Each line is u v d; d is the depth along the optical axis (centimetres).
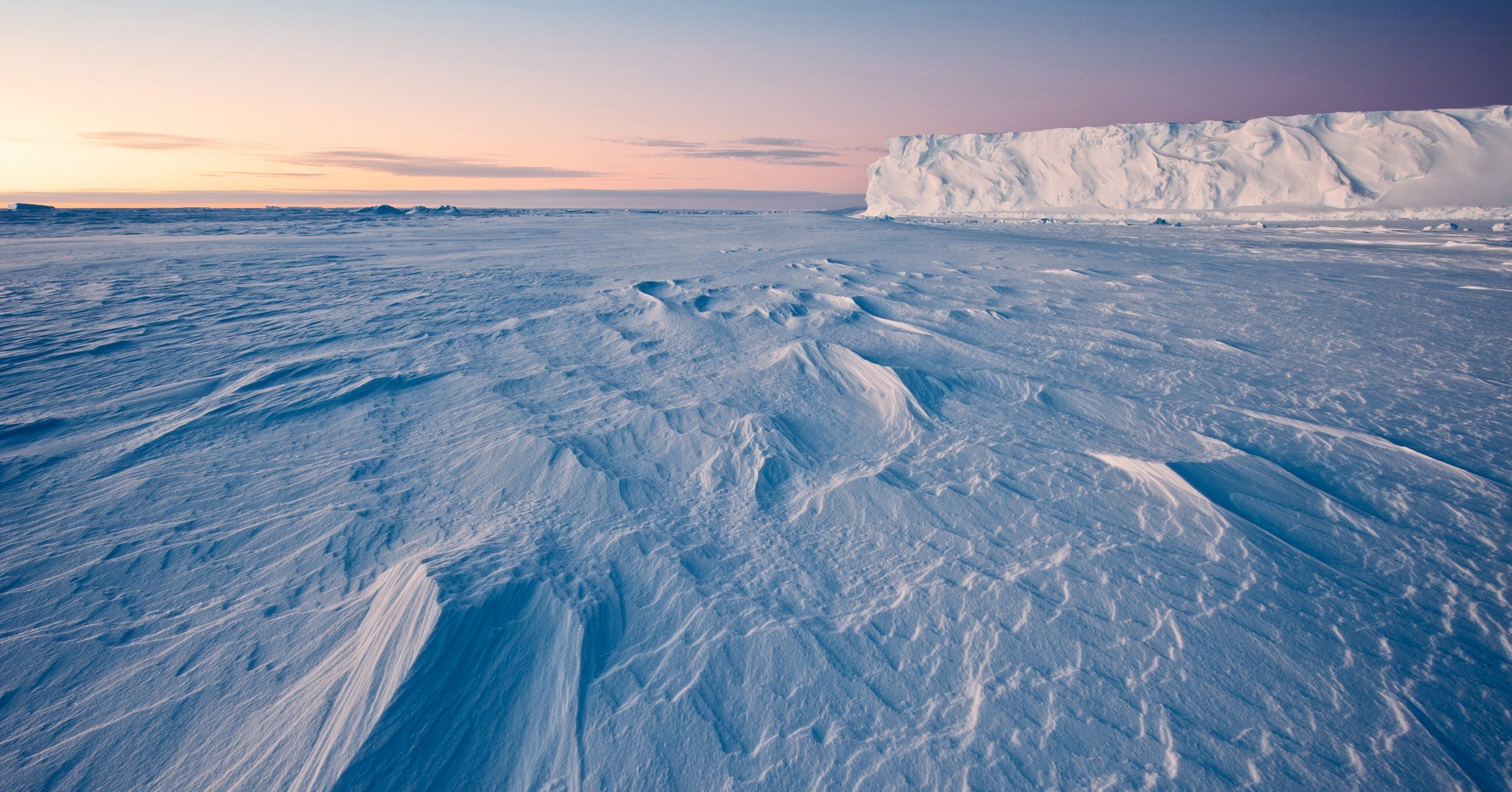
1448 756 145
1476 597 209
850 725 152
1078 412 386
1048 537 239
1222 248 1638
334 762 137
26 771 138
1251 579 214
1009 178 4353
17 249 1243
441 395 377
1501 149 2988
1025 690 163
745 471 290
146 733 148
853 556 225
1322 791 136
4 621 184
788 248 1426
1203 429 360
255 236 1645
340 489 264
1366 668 174
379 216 3403
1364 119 3362
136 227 2070
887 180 4944
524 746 144
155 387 388
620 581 204
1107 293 844
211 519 241
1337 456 324
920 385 408
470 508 250
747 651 174
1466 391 436
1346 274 1066
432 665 156
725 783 136
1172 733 151
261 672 166
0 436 311
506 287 789
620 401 371
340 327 548
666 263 1091
